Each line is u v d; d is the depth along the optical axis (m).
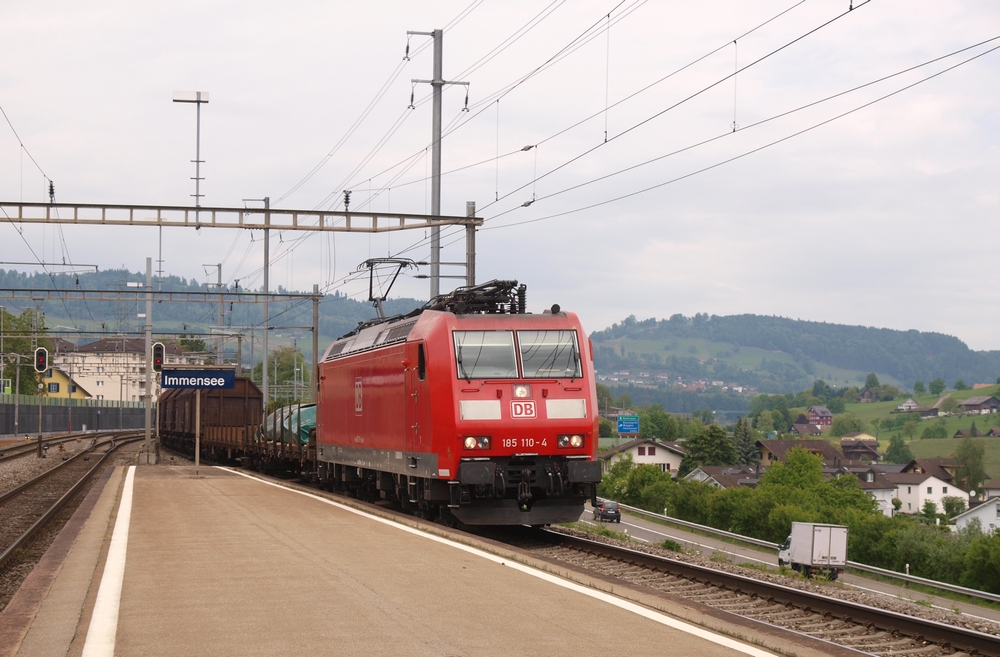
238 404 48.84
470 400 17.23
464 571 11.32
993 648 9.36
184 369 35.94
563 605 9.41
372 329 23.14
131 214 28.83
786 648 7.93
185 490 23.44
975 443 140.38
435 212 30.16
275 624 8.52
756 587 12.41
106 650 7.65
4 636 8.08
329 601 9.52
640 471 77.81
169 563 11.84
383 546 13.45
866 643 10.05
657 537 43.75
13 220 28.27
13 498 26.98
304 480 33.28
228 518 17.02
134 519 16.83
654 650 7.75
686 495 66.19
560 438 17.50
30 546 16.91
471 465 17.00
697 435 118.19
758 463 142.38
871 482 127.75
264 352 52.44
